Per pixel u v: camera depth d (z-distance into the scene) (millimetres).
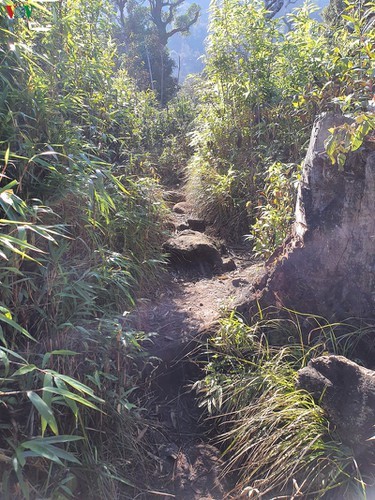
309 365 3188
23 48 3953
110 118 5898
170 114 11375
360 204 3551
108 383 3244
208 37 7859
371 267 3580
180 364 3939
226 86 7773
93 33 6352
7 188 2854
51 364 2967
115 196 4859
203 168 7402
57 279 3299
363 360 3537
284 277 3869
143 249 5070
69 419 2998
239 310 4059
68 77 4930
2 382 2715
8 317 2627
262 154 7035
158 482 3221
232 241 6621
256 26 7652
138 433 3361
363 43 4438
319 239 3727
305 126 6480
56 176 3787
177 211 7434
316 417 3051
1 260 3057
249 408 3309
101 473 2887
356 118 3516
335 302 3734
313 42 6910
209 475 3275
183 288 5145
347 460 2871
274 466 2992
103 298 4016
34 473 2732
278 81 7484
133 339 3312
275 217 5043
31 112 4012
